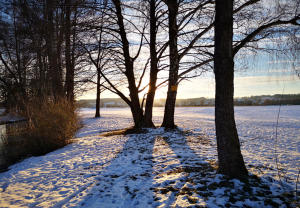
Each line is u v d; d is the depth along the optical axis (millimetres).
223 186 3494
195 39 8797
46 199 4023
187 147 7477
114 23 10742
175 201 3316
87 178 4969
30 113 9711
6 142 9812
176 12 9141
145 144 8359
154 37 11625
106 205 3527
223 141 3867
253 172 4062
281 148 7434
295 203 2875
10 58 22266
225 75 3744
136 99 12602
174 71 10750
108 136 10953
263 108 38031
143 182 4363
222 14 3645
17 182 5094
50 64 11680
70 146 8969
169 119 12359
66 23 10195
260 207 2875
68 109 10352
